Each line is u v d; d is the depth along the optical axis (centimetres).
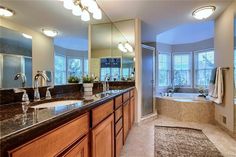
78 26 266
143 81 364
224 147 222
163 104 417
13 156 53
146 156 199
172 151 211
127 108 250
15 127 59
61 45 222
